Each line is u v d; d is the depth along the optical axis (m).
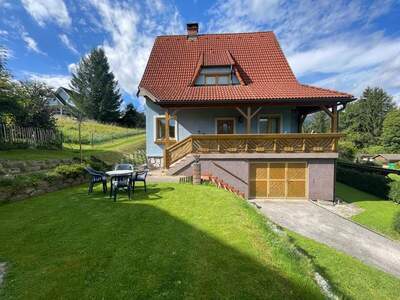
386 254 7.48
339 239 8.37
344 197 14.21
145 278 3.58
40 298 3.16
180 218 6.25
